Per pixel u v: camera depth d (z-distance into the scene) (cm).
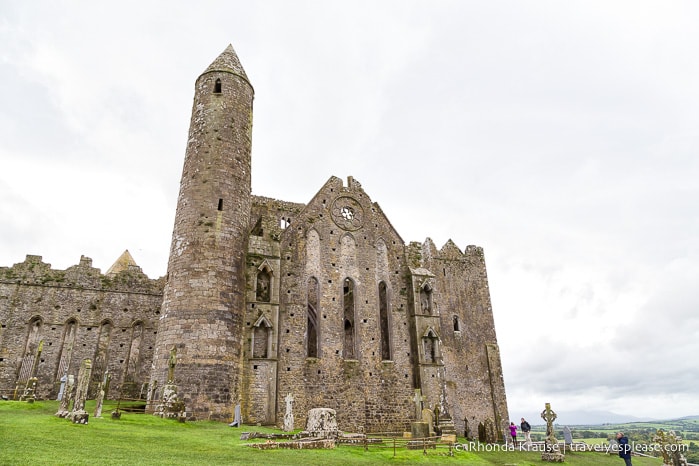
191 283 3122
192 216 3328
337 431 2491
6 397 4112
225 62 3947
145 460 1405
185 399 2830
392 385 3866
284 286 3703
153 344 4781
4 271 4559
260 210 4372
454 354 4584
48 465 1187
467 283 4978
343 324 3875
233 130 3697
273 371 3316
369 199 4453
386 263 4291
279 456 1777
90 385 4444
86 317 4666
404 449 2427
